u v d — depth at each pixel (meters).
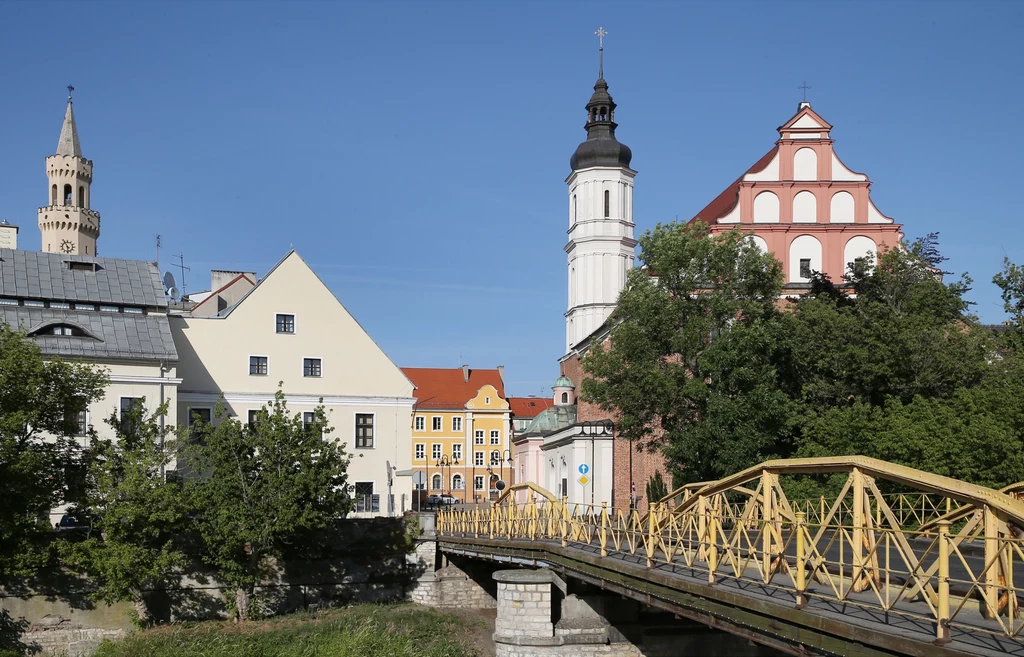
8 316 46.47
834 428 38.22
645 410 42.62
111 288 49.69
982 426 32.56
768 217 56.81
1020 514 11.84
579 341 80.44
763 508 17.22
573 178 84.50
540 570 30.48
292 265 54.81
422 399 122.00
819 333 43.59
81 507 36.78
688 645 29.66
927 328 41.62
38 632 36.72
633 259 84.25
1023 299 41.81
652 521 21.73
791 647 15.21
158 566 36.12
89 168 97.38
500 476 121.75
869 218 56.72
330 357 54.69
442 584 44.72
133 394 46.34
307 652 33.97
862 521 14.71
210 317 52.91
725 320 42.69
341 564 43.94
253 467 39.06
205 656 33.09
